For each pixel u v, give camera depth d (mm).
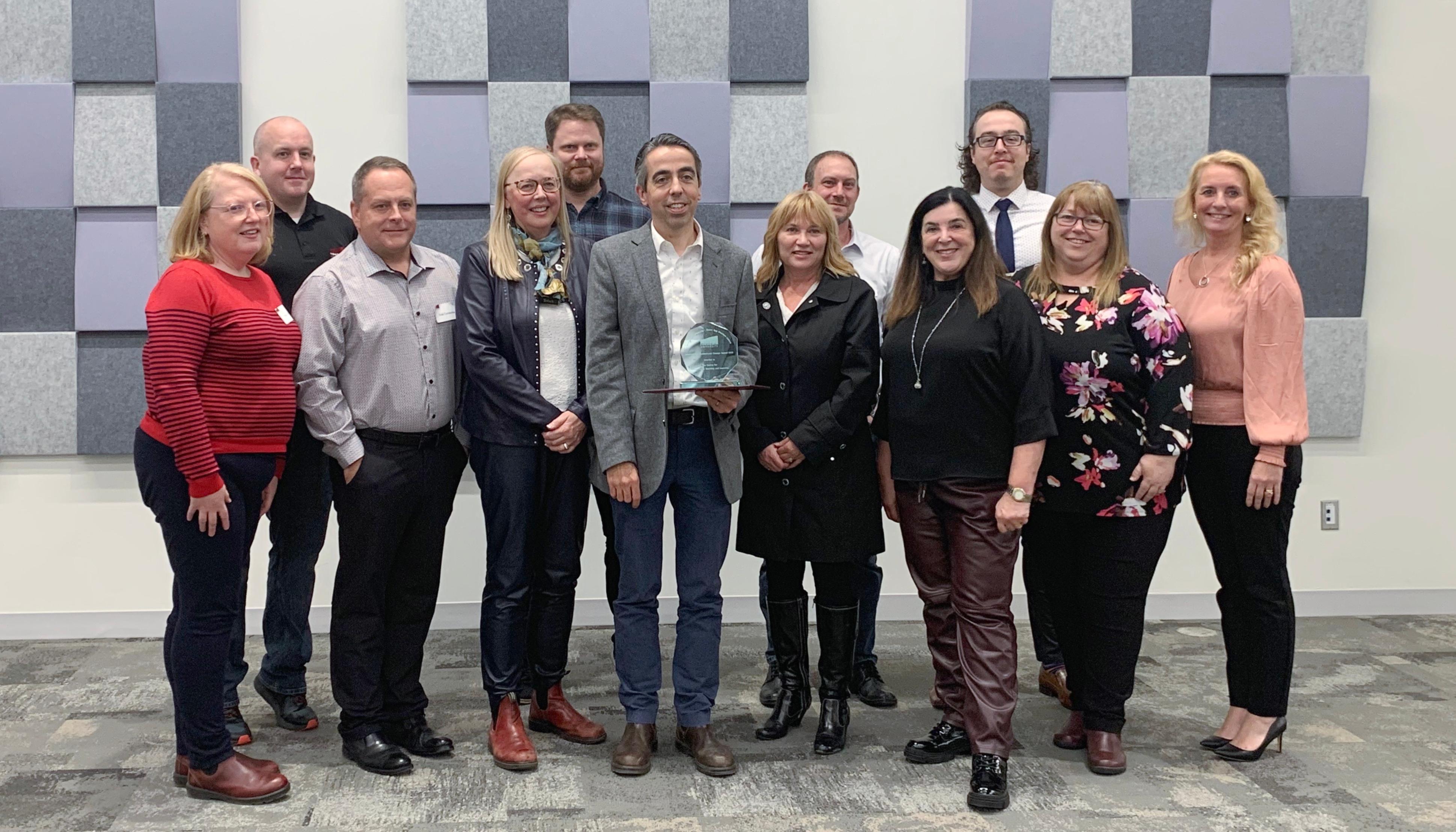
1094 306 2361
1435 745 2582
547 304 2400
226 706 2576
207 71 3459
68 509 3504
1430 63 3744
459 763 2438
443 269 2480
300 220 2691
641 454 2330
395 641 2453
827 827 2111
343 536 2357
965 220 2309
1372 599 3832
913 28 3654
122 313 3479
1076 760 2486
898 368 2381
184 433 2033
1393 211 3775
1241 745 2496
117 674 3121
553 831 2086
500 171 2424
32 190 3453
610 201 2967
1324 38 3693
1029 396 2268
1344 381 3748
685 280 2385
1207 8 3664
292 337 2230
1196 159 3691
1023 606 3807
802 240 2428
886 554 3771
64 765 2428
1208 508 2518
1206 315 2471
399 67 3549
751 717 2771
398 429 2348
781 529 2455
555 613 2535
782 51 3594
